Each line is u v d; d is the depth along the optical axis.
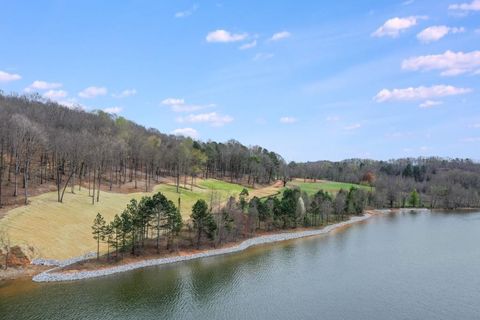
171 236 115.00
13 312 64.56
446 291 81.31
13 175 128.88
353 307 73.00
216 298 76.50
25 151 117.31
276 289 82.25
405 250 117.38
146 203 99.62
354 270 96.06
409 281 87.75
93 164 133.12
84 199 122.62
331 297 77.88
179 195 160.38
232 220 123.00
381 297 77.94
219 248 114.25
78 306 68.50
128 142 176.12
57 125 175.88
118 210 124.12
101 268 87.88
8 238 83.94
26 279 78.12
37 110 173.25
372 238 136.38
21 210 98.44
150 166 178.88
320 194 178.75
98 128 197.25
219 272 92.81
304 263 102.25
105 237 104.38
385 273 93.62
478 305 74.12
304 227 153.00
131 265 92.50
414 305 74.00
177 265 96.56
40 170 140.12
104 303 70.56
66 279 80.06
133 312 68.19
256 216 137.62
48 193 118.50
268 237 133.75
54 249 90.25
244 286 83.62
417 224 170.38
